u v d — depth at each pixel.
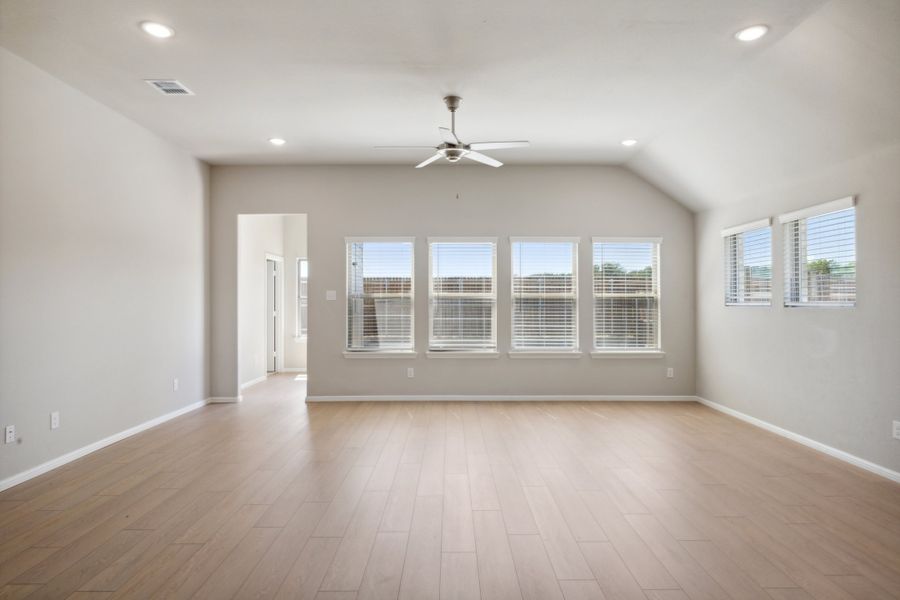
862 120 3.43
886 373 3.55
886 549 2.53
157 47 3.35
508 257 6.23
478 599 2.12
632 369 6.21
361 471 3.68
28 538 2.66
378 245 6.25
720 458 3.98
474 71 3.73
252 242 7.49
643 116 4.60
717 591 2.17
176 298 5.45
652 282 6.27
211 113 4.53
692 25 3.09
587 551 2.52
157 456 4.05
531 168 6.22
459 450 4.18
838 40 3.00
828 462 3.88
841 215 3.97
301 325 8.81
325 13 2.96
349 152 5.72
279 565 2.39
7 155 3.39
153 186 5.04
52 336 3.77
